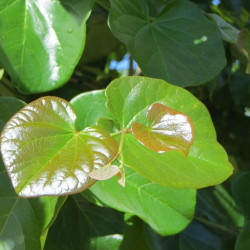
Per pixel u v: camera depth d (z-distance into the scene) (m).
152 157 0.50
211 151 0.50
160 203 0.58
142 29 0.66
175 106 0.51
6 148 0.45
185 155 0.46
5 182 0.52
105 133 0.48
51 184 0.44
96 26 0.86
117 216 0.69
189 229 0.76
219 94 1.18
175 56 0.65
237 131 1.23
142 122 0.51
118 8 0.65
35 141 0.46
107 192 0.56
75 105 0.57
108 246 0.67
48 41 0.58
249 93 1.16
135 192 0.58
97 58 0.92
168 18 0.68
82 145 0.47
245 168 1.23
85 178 0.45
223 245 0.77
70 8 0.58
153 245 0.67
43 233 0.51
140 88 0.51
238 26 0.90
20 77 0.57
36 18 0.59
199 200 0.79
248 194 0.79
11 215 0.51
